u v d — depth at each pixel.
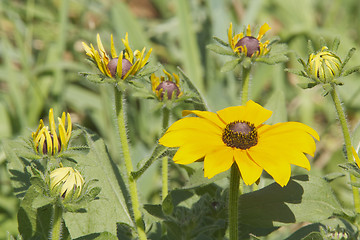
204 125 0.76
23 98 1.26
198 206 0.84
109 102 1.14
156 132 1.16
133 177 0.79
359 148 0.83
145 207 0.83
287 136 0.75
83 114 1.25
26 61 1.21
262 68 1.21
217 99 1.16
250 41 0.80
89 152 0.84
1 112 1.16
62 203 0.72
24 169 0.83
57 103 1.20
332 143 1.21
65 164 0.82
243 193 0.86
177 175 1.03
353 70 0.77
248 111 0.77
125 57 0.77
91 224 0.80
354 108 1.22
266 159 0.74
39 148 0.74
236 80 1.25
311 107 1.24
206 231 0.86
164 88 0.81
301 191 0.81
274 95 0.92
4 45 1.23
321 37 0.79
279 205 0.81
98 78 0.76
